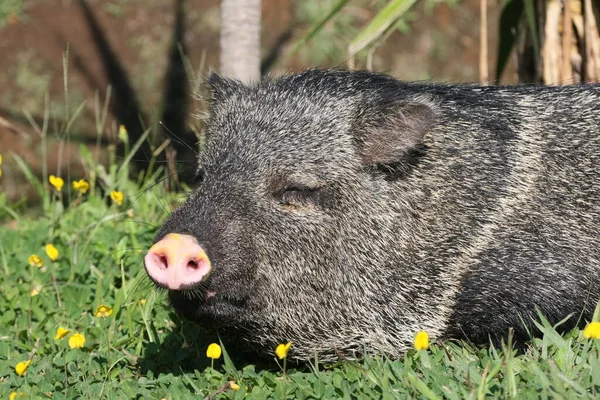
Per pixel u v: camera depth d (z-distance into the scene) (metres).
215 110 9.88
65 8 23.38
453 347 9.02
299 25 23.50
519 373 7.80
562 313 9.34
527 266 9.38
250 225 8.57
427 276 9.38
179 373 9.13
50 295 10.77
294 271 8.84
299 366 9.43
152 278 7.80
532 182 9.70
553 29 13.00
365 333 9.26
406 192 9.35
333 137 9.19
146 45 23.05
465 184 9.53
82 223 12.64
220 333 9.23
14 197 20.06
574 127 10.05
